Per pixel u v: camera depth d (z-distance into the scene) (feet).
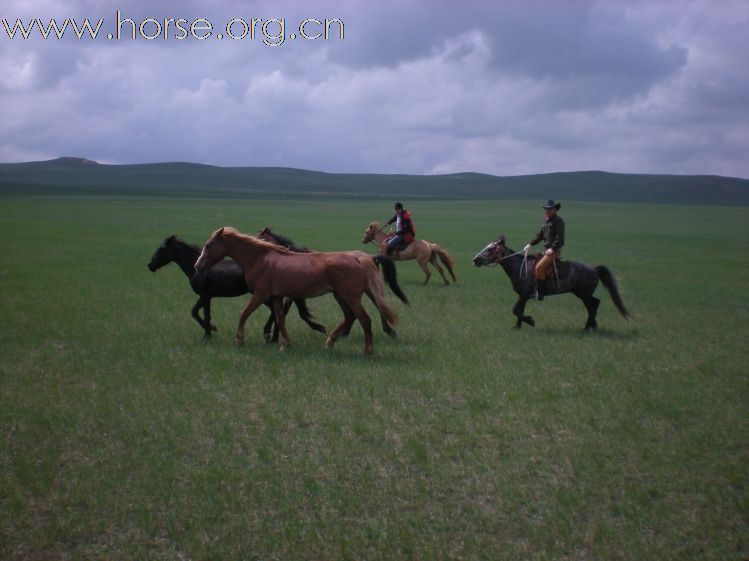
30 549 18.80
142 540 19.29
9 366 34.68
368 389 31.55
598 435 26.50
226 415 28.19
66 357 36.47
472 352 38.86
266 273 38.63
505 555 18.70
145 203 295.69
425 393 31.30
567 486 22.38
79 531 19.54
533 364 36.47
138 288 61.87
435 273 81.25
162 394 30.63
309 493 21.77
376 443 25.71
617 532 19.77
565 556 18.79
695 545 19.24
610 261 101.50
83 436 25.98
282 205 316.81
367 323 38.09
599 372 34.99
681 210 340.80
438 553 18.76
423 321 48.70
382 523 20.16
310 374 33.81
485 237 140.77
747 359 38.45
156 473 22.98
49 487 21.91
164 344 39.81
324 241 120.67
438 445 25.46
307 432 26.68
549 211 45.44
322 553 18.78
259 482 22.39
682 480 22.76
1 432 26.09
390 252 69.15
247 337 42.52
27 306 51.03
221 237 39.22
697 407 29.71
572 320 50.62
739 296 66.44
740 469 23.53
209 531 19.70
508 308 55.36
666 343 42.55
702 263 100.27
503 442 25.86
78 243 108.47
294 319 48.42
